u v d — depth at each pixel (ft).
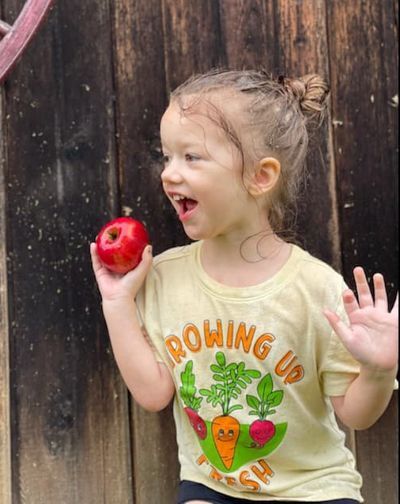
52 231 5.34
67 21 5.33
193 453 4.92
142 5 5.39
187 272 4.82
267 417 4.70
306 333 4.63
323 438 4.84
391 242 5.61
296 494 4.74
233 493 4.79
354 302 4.25
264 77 4.67
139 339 4.77
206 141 4.44
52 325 5.35
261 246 4.70
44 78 5.31
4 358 5.28
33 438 5.33
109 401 5.41
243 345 4.65
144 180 5.42
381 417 5.63
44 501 5.33
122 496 5.42
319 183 5.52
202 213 4.53
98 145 5.38
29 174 5.31
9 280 5.29
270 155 4.55
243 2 5.45
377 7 5.57
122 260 4.64
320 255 5.53
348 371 4.57
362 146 5.57
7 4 5.24
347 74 5.55
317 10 5.51
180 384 4.77
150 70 5.41
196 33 5.42
